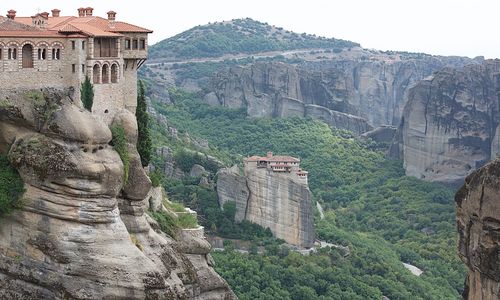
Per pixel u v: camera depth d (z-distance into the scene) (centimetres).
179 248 11019
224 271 16950
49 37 9944
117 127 10400
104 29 10594
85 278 9331
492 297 7238
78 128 9506
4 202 9438
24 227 9500
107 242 9475
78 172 9375
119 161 9762
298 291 17238
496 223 7175
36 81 9906
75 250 9356
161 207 11406
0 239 9581
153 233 10538
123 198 10331
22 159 9444
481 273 7369
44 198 9431
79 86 10094
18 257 9488
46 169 9362
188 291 10625
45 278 9362
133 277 9431
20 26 9988
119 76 10556
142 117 11125
